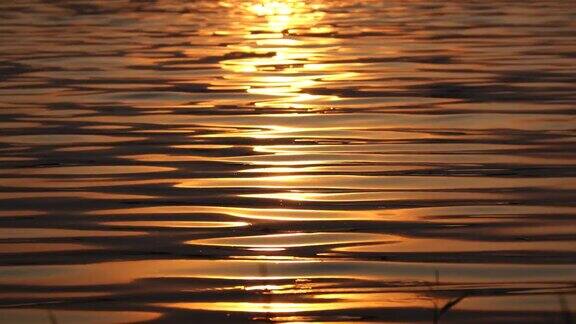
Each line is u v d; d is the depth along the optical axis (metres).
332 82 24.66
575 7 43.53
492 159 16.22
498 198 13.85
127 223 12.90
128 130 19.05
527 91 22.66
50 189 14.72
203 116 20.36
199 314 9.77
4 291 10.45
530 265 11.04
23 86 24.39
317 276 10.80
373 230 12.47
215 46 32.31
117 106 21.62
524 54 28.95
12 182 15.16
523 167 15.65
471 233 12.27
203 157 16.67
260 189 14.53
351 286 10.47
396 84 24.14
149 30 37.19
